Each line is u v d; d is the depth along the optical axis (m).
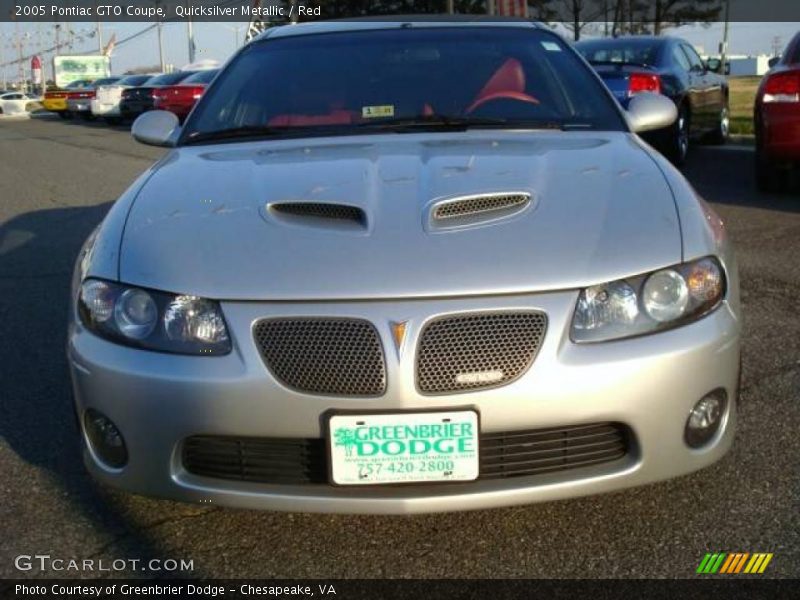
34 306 5.12
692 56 10.58
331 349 2.25
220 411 2.28
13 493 2.90
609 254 2.37
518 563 2.45
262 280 2.33
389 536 2.60
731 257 2.63
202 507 2.79
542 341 2.26
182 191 2.83
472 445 2.25
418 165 2.89
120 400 2.36
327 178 2.80
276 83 3.76
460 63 3.77
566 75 3.71
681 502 2.70
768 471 2.85
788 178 7.40
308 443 2.31
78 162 13.34
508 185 2.66
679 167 9.26
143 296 2.40
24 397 3.72
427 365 2.25
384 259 2.34
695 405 2.38
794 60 7.05
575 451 2.32
